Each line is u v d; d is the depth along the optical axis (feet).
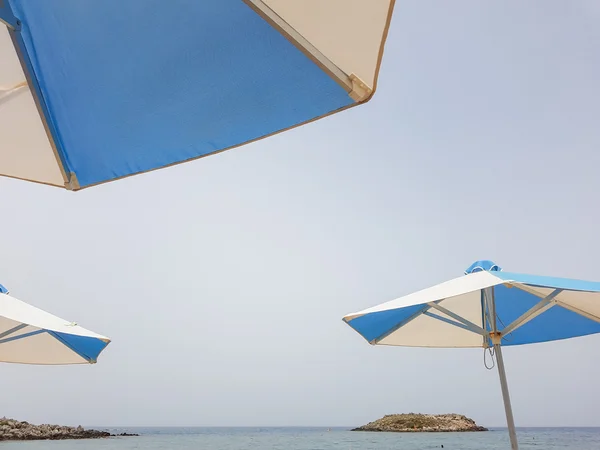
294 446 135.64
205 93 5.13
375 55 4.02
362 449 117.60
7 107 5.34
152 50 4.85
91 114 5.53
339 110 4.87
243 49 4.62
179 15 4.47
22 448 120.26
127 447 130.62
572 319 14.25
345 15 3.78
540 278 11.31
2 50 4.88
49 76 5.16
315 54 4.23
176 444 151.53
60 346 13.08
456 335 15.80
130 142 5.83
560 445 133.28
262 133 5.46
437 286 12.28
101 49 4.89
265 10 4.04
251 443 160.76
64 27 4.68
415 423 243.19
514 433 12.70
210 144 5.76
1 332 12.03
